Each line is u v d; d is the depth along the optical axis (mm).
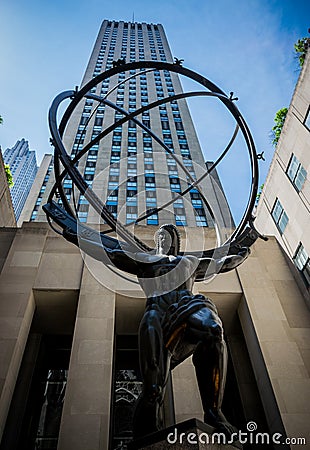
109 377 9898
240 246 6453
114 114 43438
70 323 13016
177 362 4848
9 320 11094
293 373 10477
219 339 4242
